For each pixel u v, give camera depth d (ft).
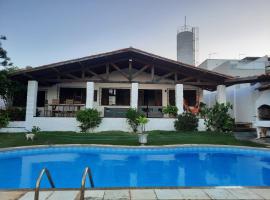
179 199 14.05
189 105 61.26
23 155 33.55
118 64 59.06
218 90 54.03
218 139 40.27
